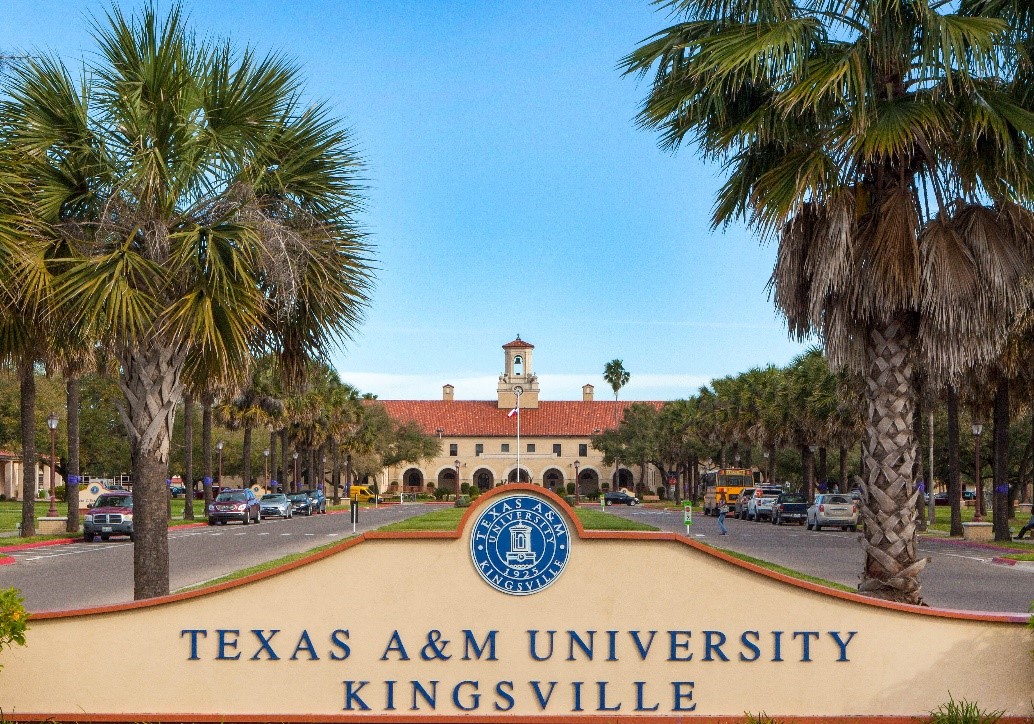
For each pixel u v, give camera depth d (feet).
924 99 35.42
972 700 23.84
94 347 40.42
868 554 36.11
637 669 24.08
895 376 36.35
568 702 24.02
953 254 35.09
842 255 35.32
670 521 173.27
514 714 23.97
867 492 36.35
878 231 35.40
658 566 24.31
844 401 135.74
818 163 35.06
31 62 36.22
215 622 24.16
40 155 36.06
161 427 38.17
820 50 36.35
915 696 23.91
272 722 23.85
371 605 24.21
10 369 39.91
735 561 24.14
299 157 38.58
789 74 34.19
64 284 34.45
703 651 24.11
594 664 24.08
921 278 35.19
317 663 24.09
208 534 123.44
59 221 37.17
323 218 39.73
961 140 35.42
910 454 36.09
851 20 35.73
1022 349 97.86
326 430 232.53
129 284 35.58
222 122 37.52
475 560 24.25
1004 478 111.55
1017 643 23.89
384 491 386.93
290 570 24.25
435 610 24.18
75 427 119.14
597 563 24.30
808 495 194.59
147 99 36.55
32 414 108.68
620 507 284.61
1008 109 34.45
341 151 39.52
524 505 24.34
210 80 37.58
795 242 37.83
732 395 217.56
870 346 37.01
